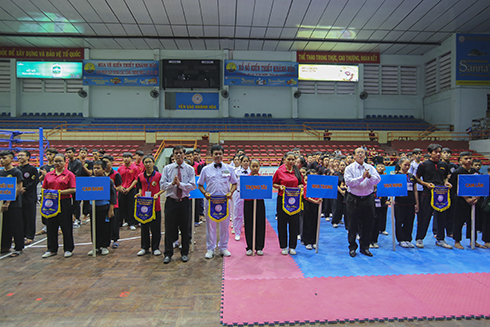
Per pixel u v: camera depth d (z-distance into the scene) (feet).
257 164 14.33
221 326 7.92
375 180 13.15
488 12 49.44
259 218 13.93
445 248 14.90
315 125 65.36
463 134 57.21
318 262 12.84
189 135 56.95
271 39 60.59
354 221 13.70
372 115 70.03
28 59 63.93
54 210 13.25
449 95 60.18
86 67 63.98
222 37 59.52
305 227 15.06
